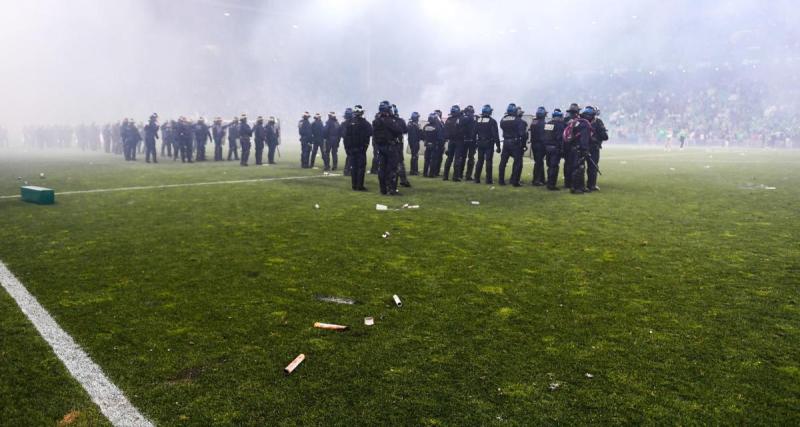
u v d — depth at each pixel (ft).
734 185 47.52
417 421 10.43
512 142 45.55
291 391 11.49
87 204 34.78
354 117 41.93
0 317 15.28
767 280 19.15
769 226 28.68
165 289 17.79
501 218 30.71
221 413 10.67
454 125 49.06
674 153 109.91
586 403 11.09
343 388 11.62
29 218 29.76
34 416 10.57
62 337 14.01
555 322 15.26
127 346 13.53
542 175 47.09
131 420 10.43
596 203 36.52
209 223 28.63
